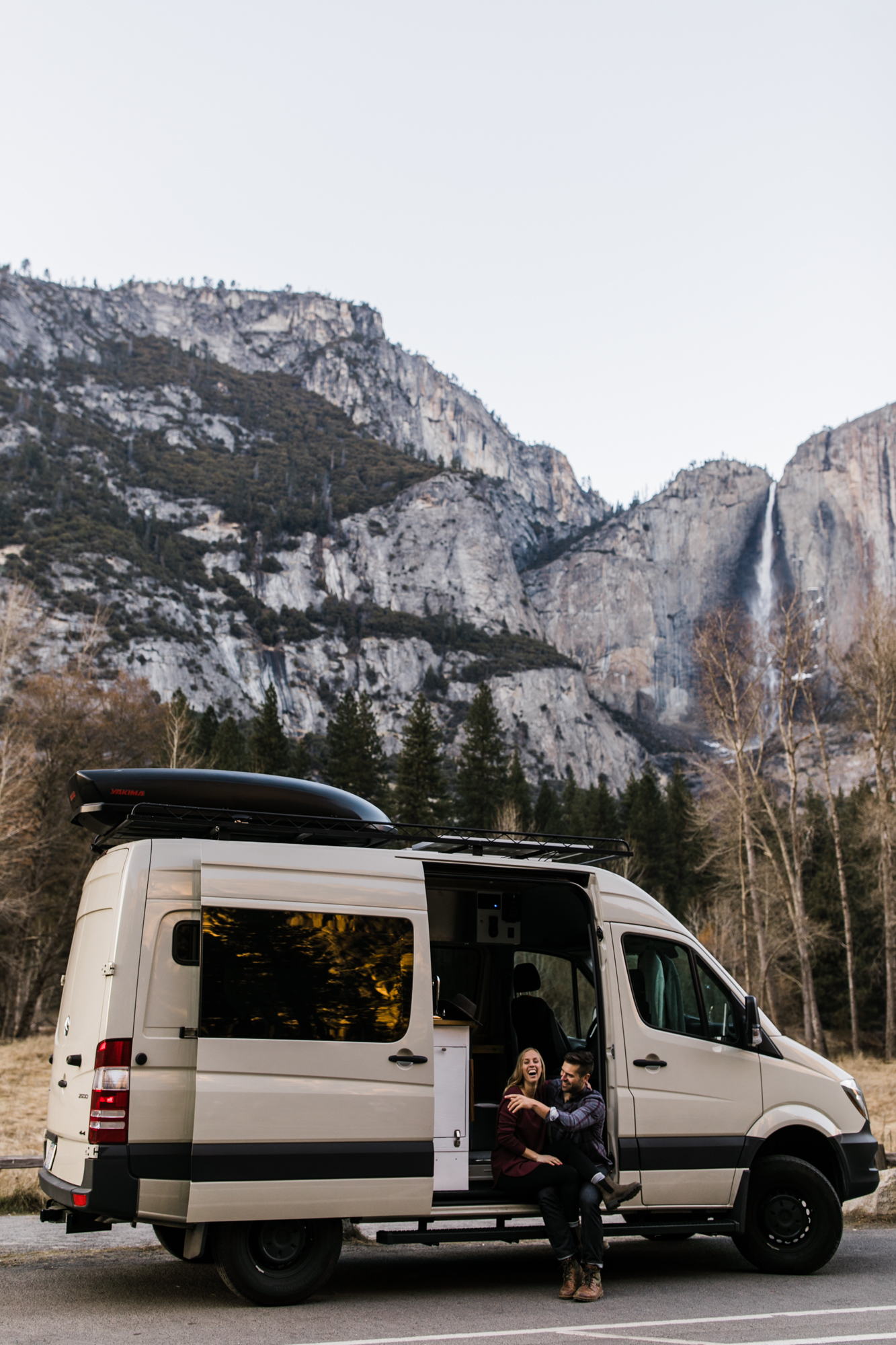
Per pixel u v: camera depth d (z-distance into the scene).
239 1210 5.99
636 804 85.62
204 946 6.25
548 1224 6.59
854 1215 9.76
